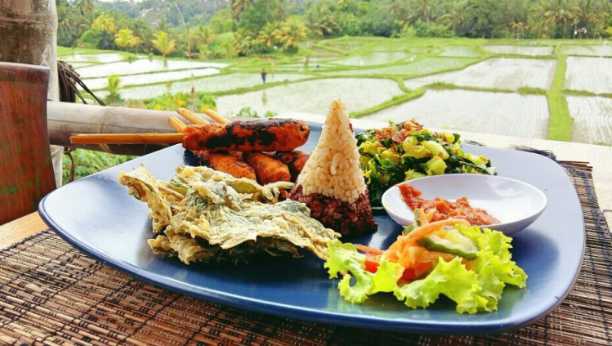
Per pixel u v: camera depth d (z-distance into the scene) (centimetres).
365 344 85
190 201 109
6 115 144
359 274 90
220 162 147
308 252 105
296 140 148
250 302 83
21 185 147
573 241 106
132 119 194
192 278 96
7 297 96
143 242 110
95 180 129
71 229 108
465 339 85
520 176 148
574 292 97
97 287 100
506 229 108
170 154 157
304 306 86
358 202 123
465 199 127
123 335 87
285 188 133
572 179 156
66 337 86
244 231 99
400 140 153
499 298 83
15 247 113
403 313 82
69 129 199
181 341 85
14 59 203
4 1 197
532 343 84
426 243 90
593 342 84
